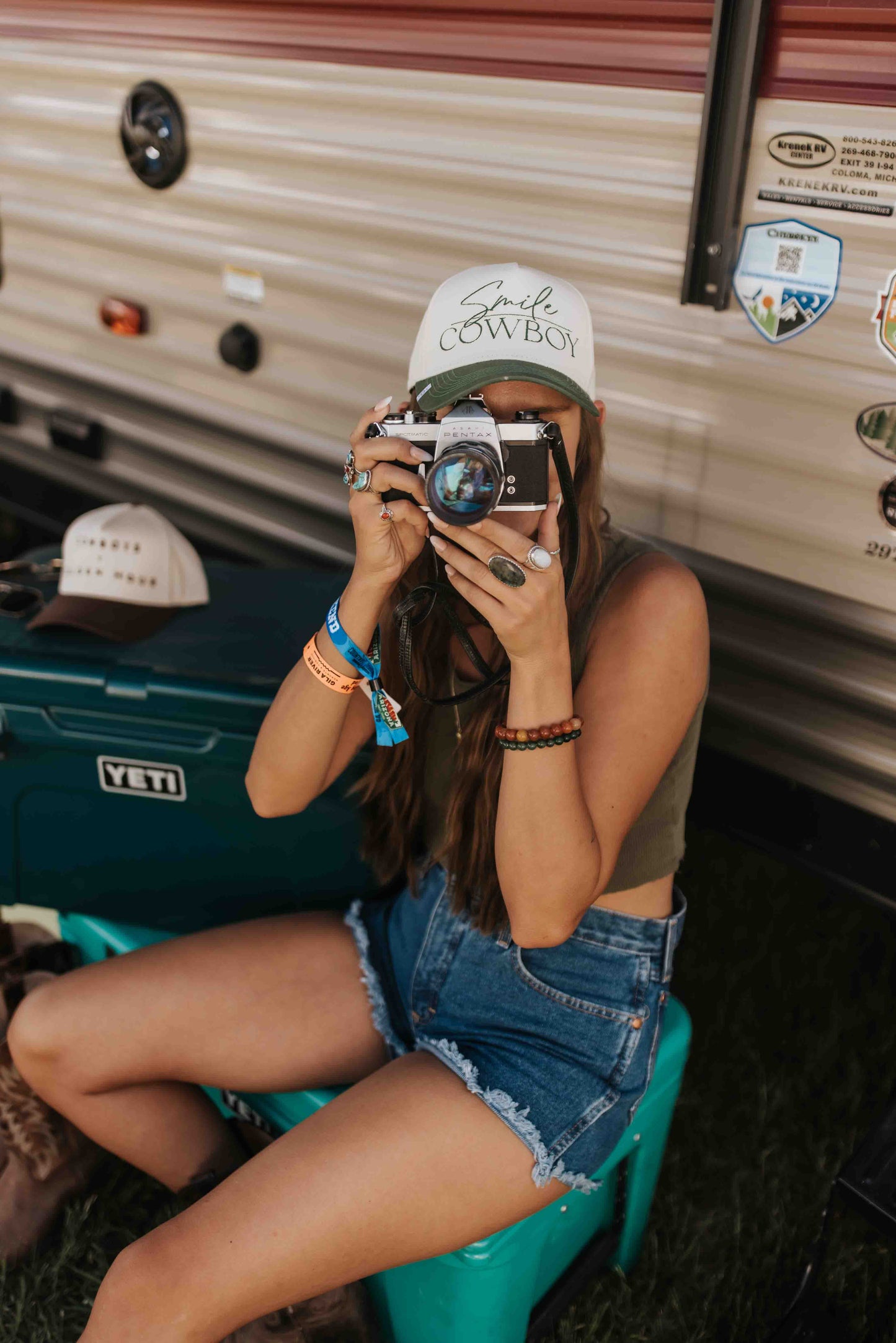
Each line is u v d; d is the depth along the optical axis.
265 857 1.95
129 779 1.94
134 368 2.93
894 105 1.62
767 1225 1.96
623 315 2.02
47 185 2.92
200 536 2.98
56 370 3.13
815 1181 2.03
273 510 2.78
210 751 1.88
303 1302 1.50
